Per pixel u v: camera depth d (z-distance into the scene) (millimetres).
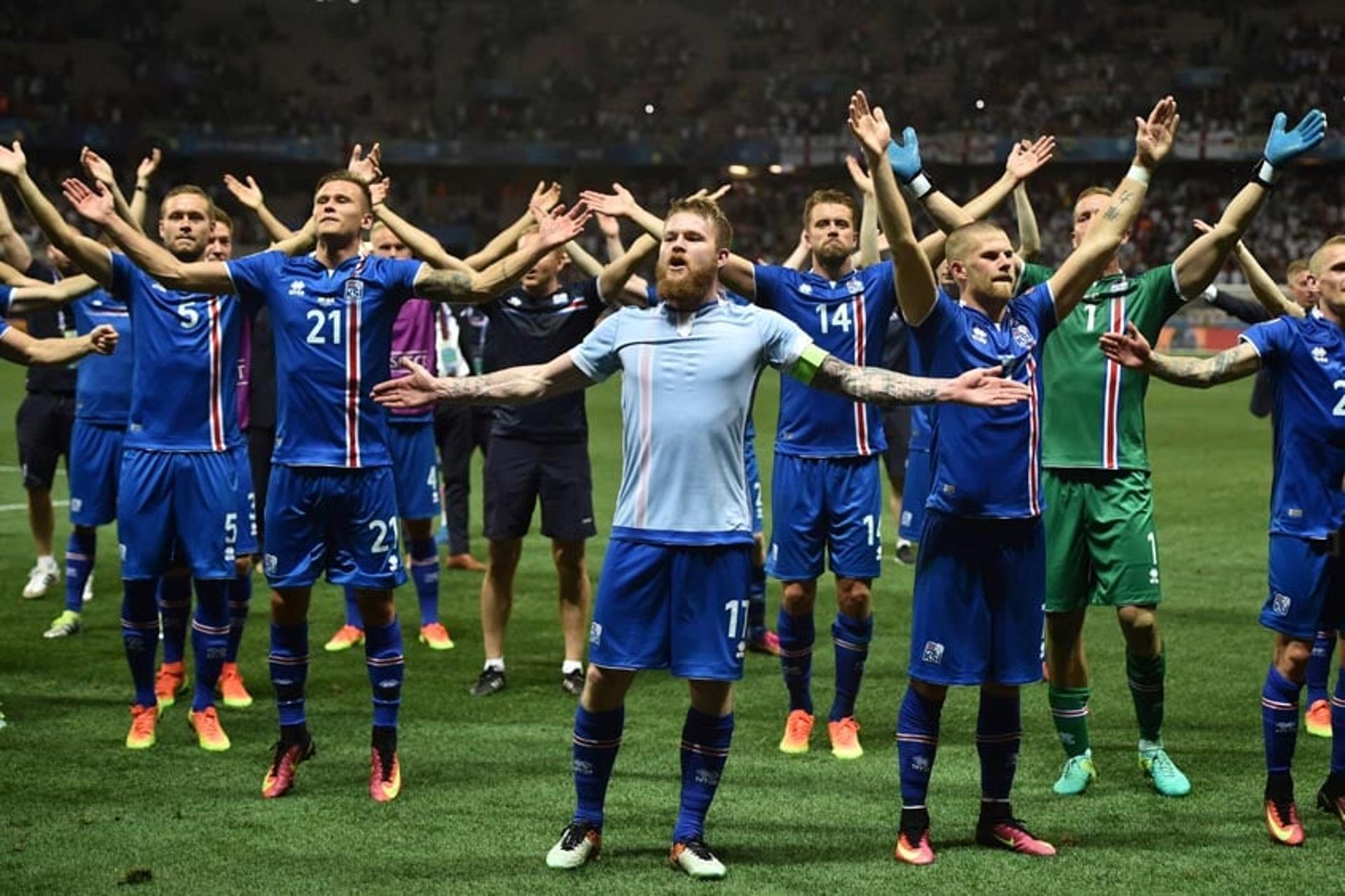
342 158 43750
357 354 5590
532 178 46000
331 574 5680
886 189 4727
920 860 4934
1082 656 5789
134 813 5422
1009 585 4988
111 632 8562
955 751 6312
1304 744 6484
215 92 45438
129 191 42094
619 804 5586
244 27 48375
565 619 7473
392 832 5230
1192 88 44531
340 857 4961
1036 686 7469
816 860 4980
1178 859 4992
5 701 7070
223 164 43969
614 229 7254
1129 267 41812
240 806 5516
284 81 47469
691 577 4809
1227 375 5184
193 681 7535
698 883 4746
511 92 47531
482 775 5949
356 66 48406
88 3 46500
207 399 6301
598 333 4953
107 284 6203
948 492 4984
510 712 6969
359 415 5617
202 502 6273
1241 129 43219
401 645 5734
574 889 4680
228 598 6578
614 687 4906
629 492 4871
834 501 6324
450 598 9719
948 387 4594
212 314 6301
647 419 4824
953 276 5172
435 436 10648
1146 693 5863
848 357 6402
